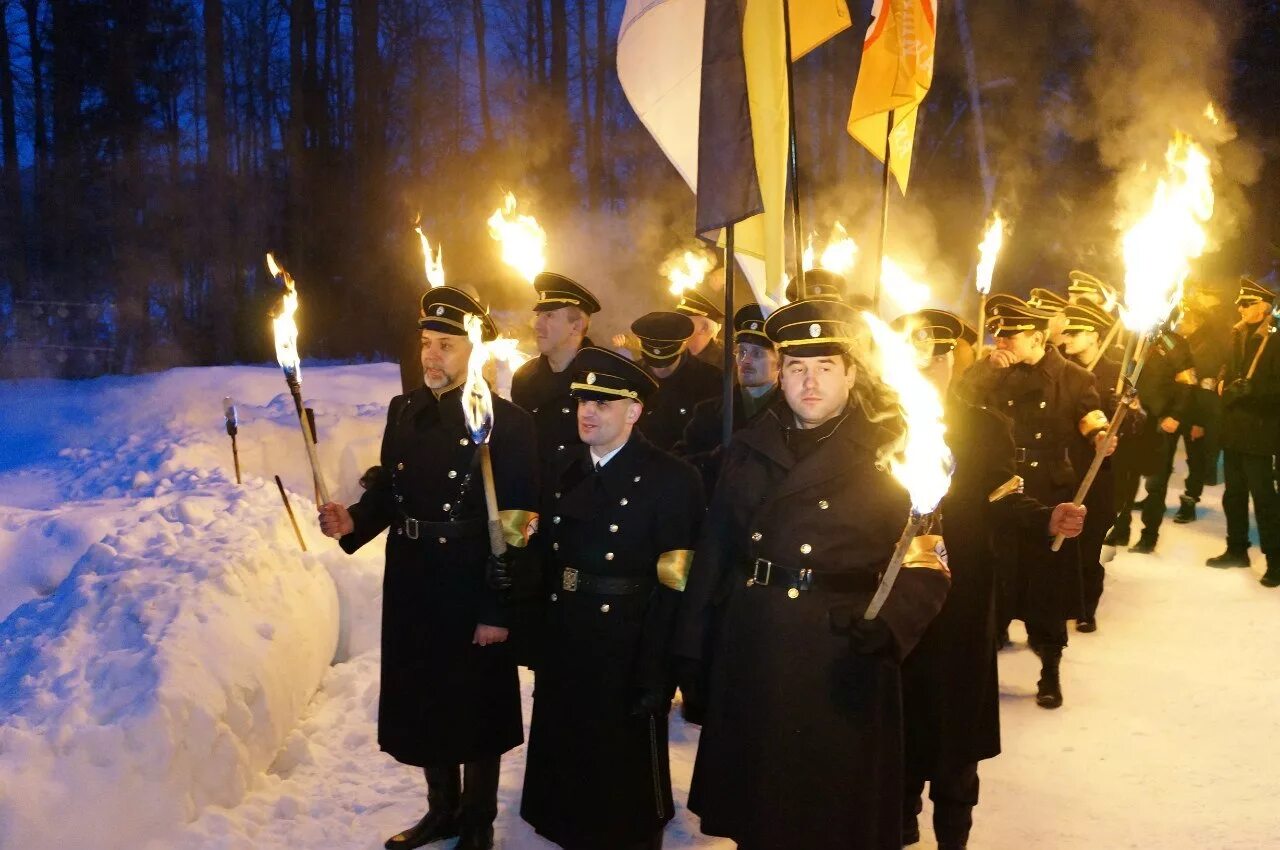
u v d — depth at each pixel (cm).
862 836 327
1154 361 914
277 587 525
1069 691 612
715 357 746
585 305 548
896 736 335
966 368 668
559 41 2880
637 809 376
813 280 505
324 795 448
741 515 343
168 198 2614
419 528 412
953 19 2388
